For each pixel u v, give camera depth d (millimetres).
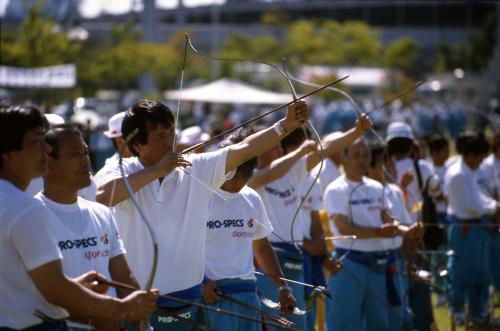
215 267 11320
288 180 13797
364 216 15281
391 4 151125
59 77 51219
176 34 106312
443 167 22375
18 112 7578
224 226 11438
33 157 7641
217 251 11383
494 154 22016
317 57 103750
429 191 18547
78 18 76562
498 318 19016
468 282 19453
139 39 88312
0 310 7535
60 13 73188
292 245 13719
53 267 7426
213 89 56156
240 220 11547
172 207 9859
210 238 11398
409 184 18672
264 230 11969
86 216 8422
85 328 8461
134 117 9828
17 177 7664
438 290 18188
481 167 21609
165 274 9828
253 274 11727
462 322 18828
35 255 7395
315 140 13086
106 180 9695
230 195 11500
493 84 97938
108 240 8633
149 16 88812
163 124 9805
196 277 10039
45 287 7426
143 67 83188
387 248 15469
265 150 9867
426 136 28906
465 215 19469
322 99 92750
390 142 18453
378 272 15289
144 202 9789
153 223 9805
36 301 7605
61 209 8266
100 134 31219
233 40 103000
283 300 11844
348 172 15414
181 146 16594
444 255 17906
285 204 13727
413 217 17922
